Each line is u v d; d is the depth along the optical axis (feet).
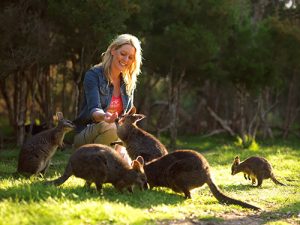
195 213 22.76
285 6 69.56
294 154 51.96
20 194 22.45
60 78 71.97
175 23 59.36
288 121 77.77
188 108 97.86
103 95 29.17
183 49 57.93
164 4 58.54
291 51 65.00
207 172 25.29
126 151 28.63
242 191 29.94
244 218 22.59
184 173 25.16
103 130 29.07
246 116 78.74
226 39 62.08
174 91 63.72
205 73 64.54
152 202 23.71
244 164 32.76
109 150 24.48
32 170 30.45
